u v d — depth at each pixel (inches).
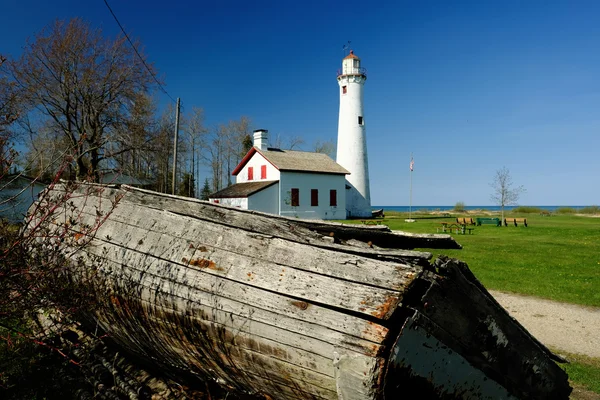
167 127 1312.7
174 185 840.3
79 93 1032.2
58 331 200.5
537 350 120.3
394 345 90.4
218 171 2338.8
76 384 175.2
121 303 151.5
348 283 100.3
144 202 164.1
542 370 122.4
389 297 93.3
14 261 133.0
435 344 97.2
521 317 309.9
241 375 127.2
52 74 978.1
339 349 96.0
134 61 1062.4
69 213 187.5
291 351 105.3
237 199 1298.0
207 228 136.6
